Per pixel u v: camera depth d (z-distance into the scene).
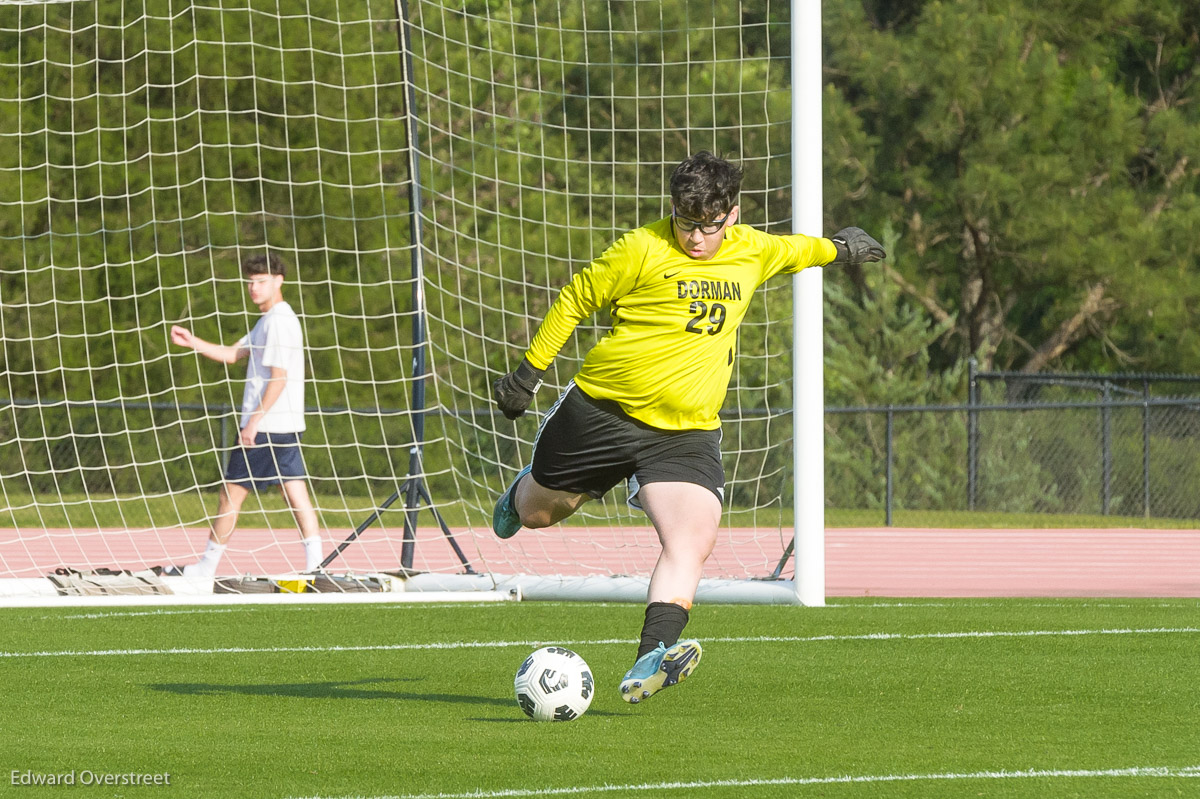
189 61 72.69
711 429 19.22
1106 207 79.31
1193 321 81.62
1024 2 82.25
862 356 77.31
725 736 18.39
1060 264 79.56
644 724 19.27
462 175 70.94
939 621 31.16
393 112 73.38
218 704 20.98
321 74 72.88
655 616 17.98
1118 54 90.06
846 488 74.88
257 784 15.56
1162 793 15.16
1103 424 71.06
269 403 36.97
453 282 70.50
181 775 16.00
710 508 18.64
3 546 55.00
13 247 74.00
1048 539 62.19
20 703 21.08
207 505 69.56
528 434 66.44
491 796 14.98
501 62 70.44
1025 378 72.81
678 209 18.06
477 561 48.44
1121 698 21.48
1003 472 73.88
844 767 16.42
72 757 17.02
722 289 18.64
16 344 74.56
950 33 78.62
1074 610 33.53
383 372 74.62
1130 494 73.00
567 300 18.56
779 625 30.48
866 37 81.44
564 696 19.36
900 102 81.94
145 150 74.00
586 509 62.34
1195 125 81.31
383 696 21.73
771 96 69.69
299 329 37.62
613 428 18.84
